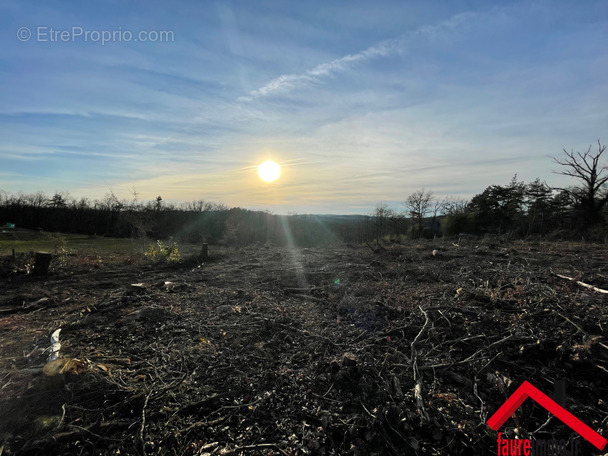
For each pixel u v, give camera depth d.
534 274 5.89
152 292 5.66
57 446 2.05
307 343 3.61
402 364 3.08
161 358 3.21
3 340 3.68
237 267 8.38
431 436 2.22
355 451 2.08
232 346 3.49
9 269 7.55
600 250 9.38
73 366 2.72
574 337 3.32
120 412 2.39
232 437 2.21
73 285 6.50
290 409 2.49
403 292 5.19
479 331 3.59
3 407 2.35
